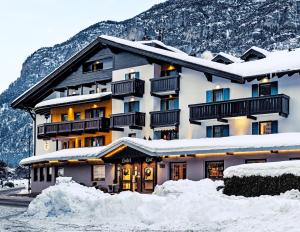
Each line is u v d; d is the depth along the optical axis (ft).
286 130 119.65
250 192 72.90
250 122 125.18
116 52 155.63
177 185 87.71
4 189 220.84
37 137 173.78
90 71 164.86
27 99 184.55
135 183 138.00
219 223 59.67
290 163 71.10
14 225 70.08
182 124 137.80
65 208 78.59
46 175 167.43
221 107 126.11
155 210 69.56
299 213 54.65
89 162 152.76
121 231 61.21
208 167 125.08
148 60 145.59
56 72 171.53
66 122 162.30
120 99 152.66
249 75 123.24
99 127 152.76
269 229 51.93
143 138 145.89
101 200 75.92
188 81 138.10
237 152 115.96
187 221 63.82
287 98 119.44
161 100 145.28
